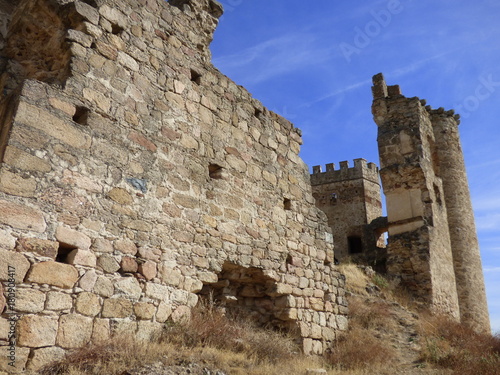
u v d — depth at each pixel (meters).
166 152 8.21
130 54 8.05
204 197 8.73
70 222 6.35
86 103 7.06
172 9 9.28
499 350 10.78
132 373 5.53
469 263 22.05
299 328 9.84
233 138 9.88
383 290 17.66
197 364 6.37
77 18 7.41
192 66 9.35
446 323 14.16
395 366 10.12
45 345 5.68
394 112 22.02
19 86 6.38
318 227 11.70
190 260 8.07
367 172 35.91
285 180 11.09
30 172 6.03
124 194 7.23
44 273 5.86
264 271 9.61
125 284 6.86
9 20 8.91
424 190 19.94
